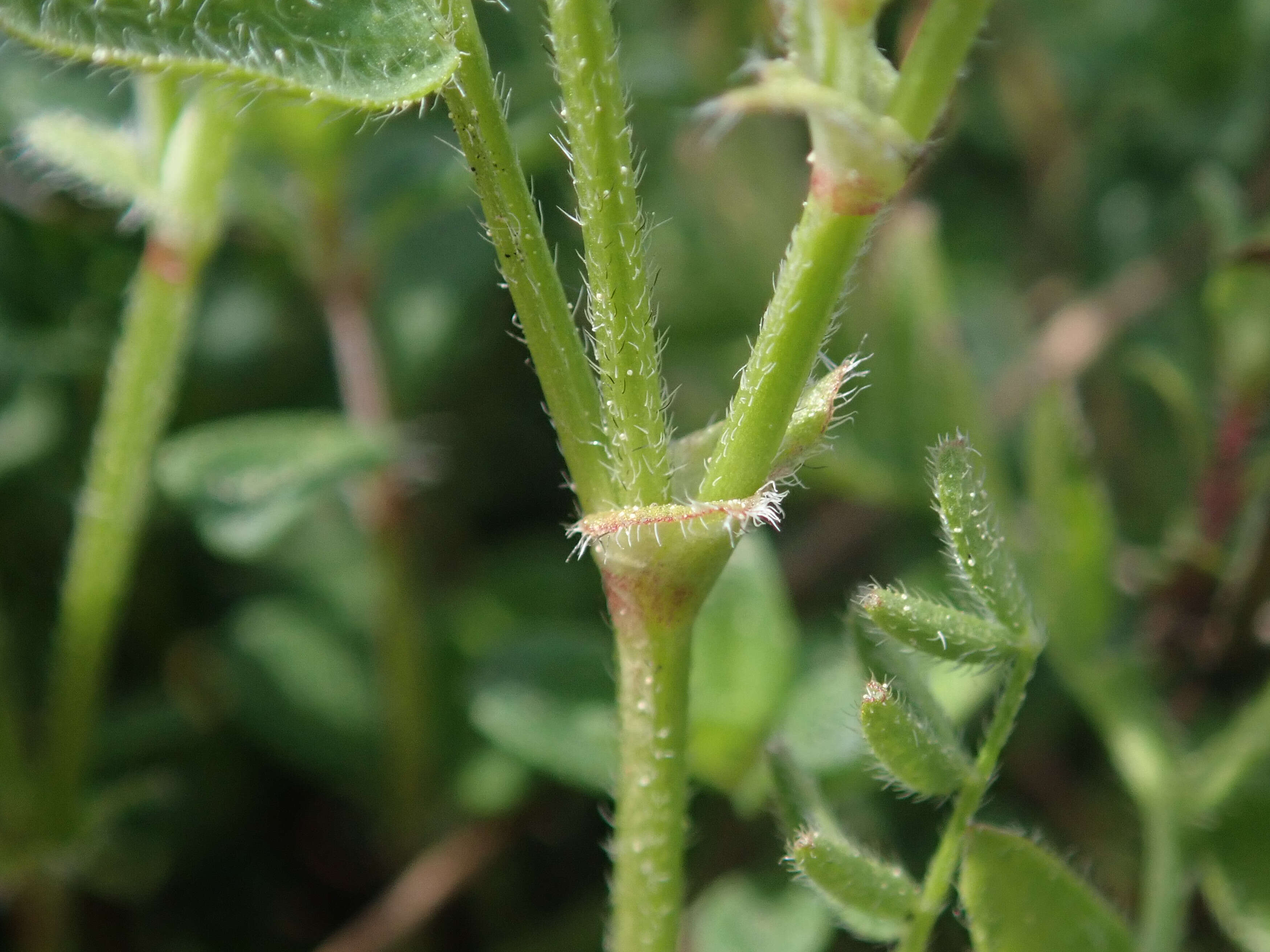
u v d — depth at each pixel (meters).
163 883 0.12
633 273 0.07
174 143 0.10
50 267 0.13
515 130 0.12
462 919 0.12
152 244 0.10
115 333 0.13
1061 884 0.08
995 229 0.15
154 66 0.07
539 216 0.08
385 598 0.12
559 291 0.08
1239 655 0.11
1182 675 0.11
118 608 0.11
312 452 0.11
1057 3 0.15
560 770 0.11
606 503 0.08
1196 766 0.10
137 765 0.12
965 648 0.08
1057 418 0.11
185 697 0.12
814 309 0.07
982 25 0.07
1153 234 0.15
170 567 0.13
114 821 0.12
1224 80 0.15
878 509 0.13
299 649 0.12
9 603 0.13
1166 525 0.13
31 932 0.11
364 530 0.13
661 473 0.08
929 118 0.07
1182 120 0.15
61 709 0.11
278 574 0.13
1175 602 0.11
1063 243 0.15
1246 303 0.11
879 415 0.12
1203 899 0.11
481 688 0.11
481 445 0.14
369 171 0.12
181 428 0.13
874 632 0.08
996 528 0.08
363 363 0.12
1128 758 0.10
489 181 0.07
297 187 0.12
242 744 0.13
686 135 0.14
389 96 0.07
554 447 0.15
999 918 0.08
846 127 0.07
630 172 0.07
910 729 0.08
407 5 0.07
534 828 0.12
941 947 0.11
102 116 0.12
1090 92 0.15
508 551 0.14
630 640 0.08
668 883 0.08
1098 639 0.11
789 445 0.08
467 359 0.14
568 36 0.07
